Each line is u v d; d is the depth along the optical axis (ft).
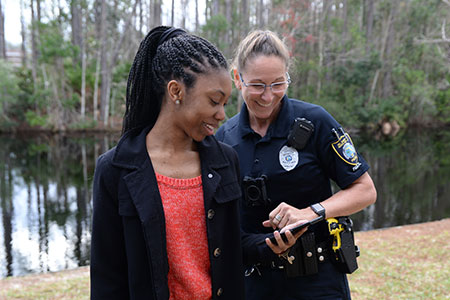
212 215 3.87
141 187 3.67
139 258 3.69
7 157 58.34
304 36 74.08
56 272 15.99
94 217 3.82
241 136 5.74
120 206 3.69
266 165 5.49
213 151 4.03
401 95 98.17
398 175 44.62
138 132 3.99
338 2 97.35
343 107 82.02
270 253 4.87
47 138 78.38
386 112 89.20
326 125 5.40
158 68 3.77
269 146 5.53
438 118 102.68
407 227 21.68
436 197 33.96
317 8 82.53
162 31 3.99
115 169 3.74
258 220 5.60
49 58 82.07
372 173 45.96
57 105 84.84
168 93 3.73
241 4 83.56
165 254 3.68
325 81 83.97
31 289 13.56
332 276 5.44
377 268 14.87
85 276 15.08
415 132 91.97
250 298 5.74
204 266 3.99
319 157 5.47
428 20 92.99
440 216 28.07
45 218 29.01
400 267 14.97
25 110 88.48
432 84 100.22
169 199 3.77
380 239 19.03
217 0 80.23
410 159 55.98
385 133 88.79
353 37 86.89
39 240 24.16
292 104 5.68
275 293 5.56
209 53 3.65
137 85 3.97
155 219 3.63
